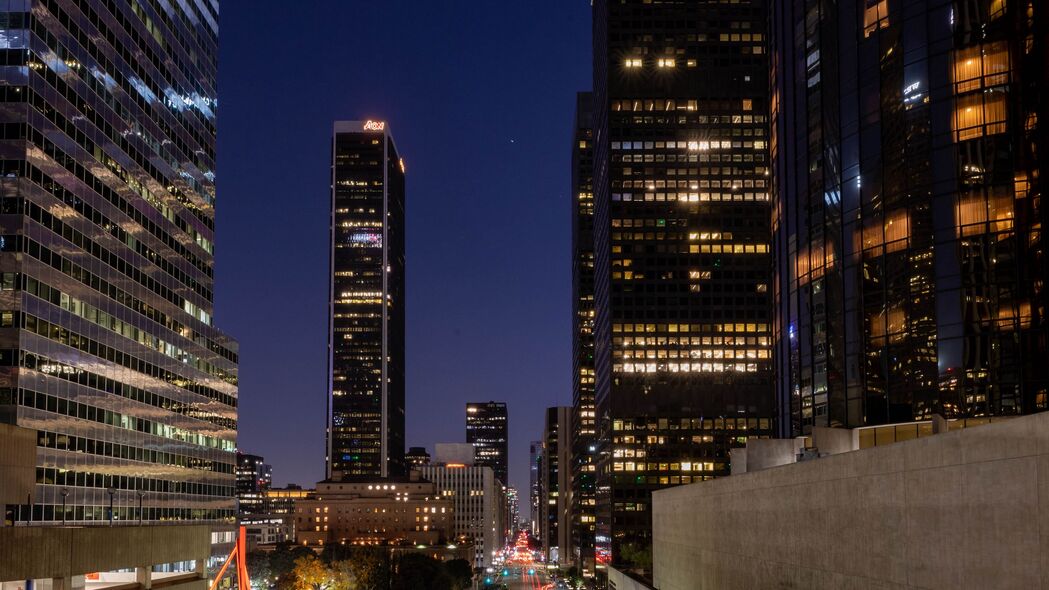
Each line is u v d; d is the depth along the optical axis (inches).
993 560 1179.9
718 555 2625.5
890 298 2773.1
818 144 3129.9
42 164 5049.2
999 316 2561.5
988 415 2539.4
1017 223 2568.9
